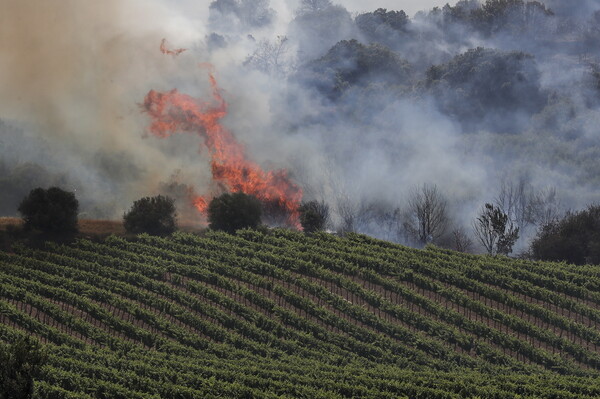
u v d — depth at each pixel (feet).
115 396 632.38
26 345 559.79
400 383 641.81
